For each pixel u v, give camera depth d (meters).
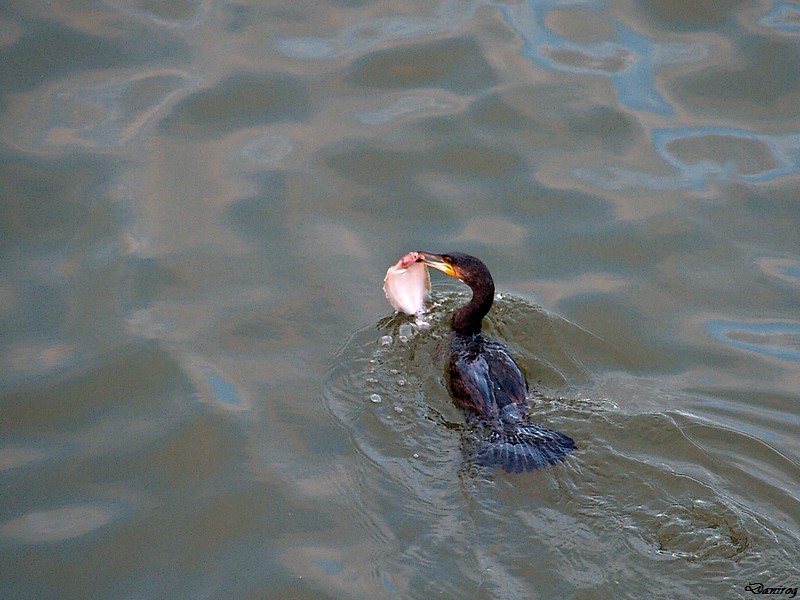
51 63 16.55
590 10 18.02
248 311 12.53
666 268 13.31
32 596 9.12
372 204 14.31
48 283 12.77
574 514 9.60
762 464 10.16
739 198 14.31
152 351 11.86
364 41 17.33
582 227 13.95
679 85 16.41
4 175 14.34
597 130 15.56
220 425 10.91
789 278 13.08
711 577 8.91
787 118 15.73
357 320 12.48
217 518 9.85
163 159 14.85
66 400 11.23
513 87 16.34
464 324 12.39
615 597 8.73
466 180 14.74
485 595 8.80
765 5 18.00
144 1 18.11
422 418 11.12
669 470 10.07
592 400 11.23
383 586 9.02
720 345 12.09
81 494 10.16
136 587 9.20
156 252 13.30
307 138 15.37
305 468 10.40
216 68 16.59
